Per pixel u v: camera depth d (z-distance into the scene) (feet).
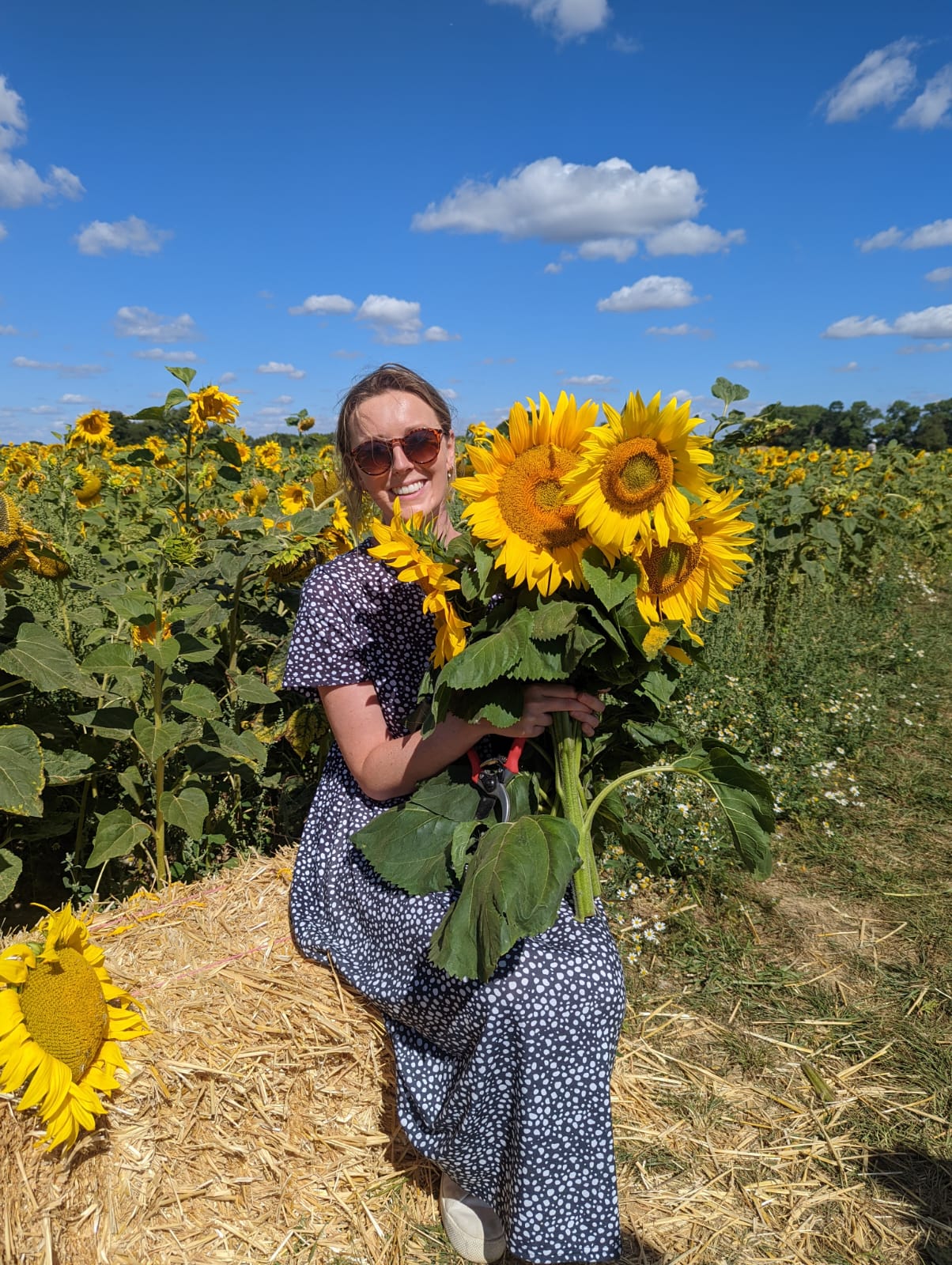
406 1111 6.48
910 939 10.81
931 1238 6.85
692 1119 7.88
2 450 30.42
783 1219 6.96
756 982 9.85
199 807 9.57
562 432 5.25
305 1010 6.70
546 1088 5.72
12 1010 5.56
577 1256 5.85
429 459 7.40
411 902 6.31
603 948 6.03
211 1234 6.12
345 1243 6.31
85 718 9.29
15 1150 5.57
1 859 8.87
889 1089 8.35
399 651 7.08
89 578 13.70
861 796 14.71
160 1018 6.38
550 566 5.31
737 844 6.56
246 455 13.96
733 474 23.54
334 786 7.45
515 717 5.82
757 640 19.40
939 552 37.17
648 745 7.02
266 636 11.79
